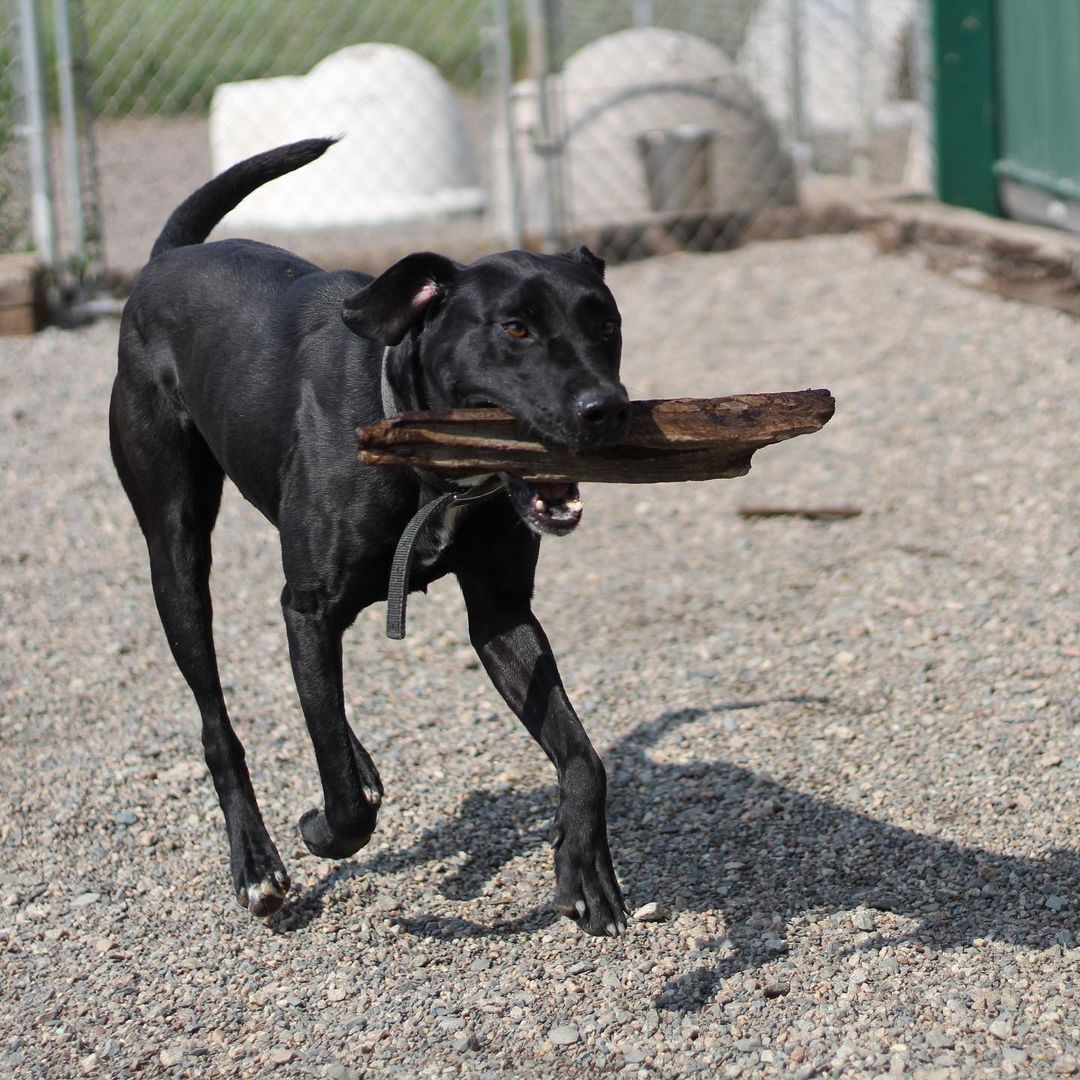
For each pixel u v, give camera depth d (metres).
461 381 2.96
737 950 3.19
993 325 7.44
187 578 3.64
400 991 3.11
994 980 3.01
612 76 9.43
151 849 3.68
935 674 4.40
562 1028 2.96
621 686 4.46
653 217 9.23
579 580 5.28
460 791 3.90
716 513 5.80
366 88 10.25
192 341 3.57
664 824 3.71
